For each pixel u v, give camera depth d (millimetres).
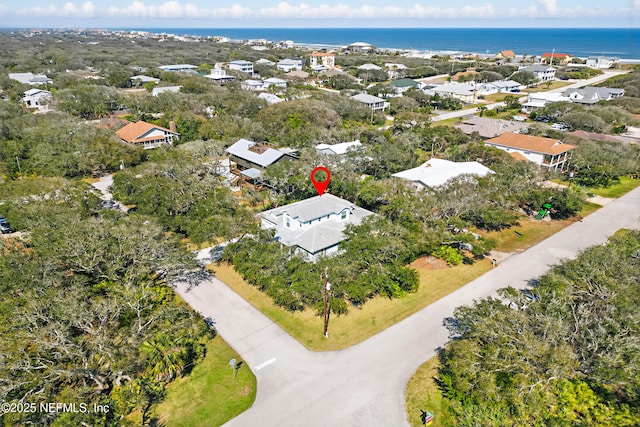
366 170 65438
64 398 22047
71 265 33156
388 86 133375
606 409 23000
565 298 27188
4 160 64125
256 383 27219
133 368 24938
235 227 39781
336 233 40875
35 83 123688
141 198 46250
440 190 49156
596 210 56219
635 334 23859
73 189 48031
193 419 24594
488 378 23406
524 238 48000
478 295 36906
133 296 29328
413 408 25406
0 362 22656
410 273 36531
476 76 159125
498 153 65250
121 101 105125
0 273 30125
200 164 59031
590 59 197875
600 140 77375
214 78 144625
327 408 25359
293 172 54344
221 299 36312
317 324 33000
